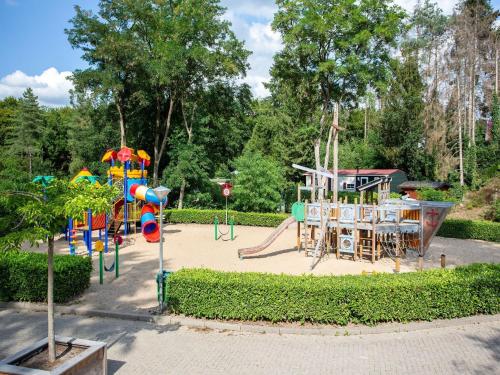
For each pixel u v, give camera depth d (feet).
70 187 19.89
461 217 80.79
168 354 23.56
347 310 27.53
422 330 27.37
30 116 142.20
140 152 71.56
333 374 21.15
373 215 46.88
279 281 28.66
